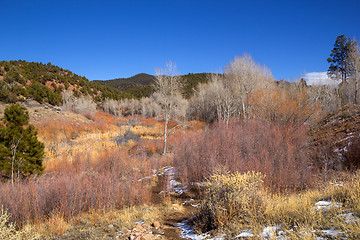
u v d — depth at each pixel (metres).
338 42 44.88
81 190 8.05
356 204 3.89
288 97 23.08
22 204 6.68
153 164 15.23
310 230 3.31
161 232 5.03
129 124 38.72
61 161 14.84
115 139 25.77
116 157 14.84
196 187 9.77
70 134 26.91
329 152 11.46
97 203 7.80
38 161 11.30
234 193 4.79
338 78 41.06
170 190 10.16
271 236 3.42
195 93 47.66
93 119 43.25
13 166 10.09
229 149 11.84
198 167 11.23
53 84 62.84
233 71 33.41
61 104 48.81
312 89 28.67
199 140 15.34
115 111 57.16
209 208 4.89
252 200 4.84
